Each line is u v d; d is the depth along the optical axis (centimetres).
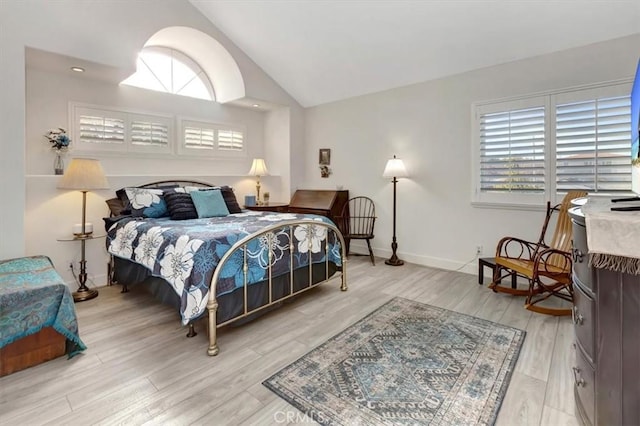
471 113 378
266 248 257
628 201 176
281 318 265
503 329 242
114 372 190
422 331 240
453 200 400
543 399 164
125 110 398
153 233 265
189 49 452
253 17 398
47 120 341
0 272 224
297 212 506
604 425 122
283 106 532
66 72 343
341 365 196
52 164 345
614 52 289
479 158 374
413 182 436
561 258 284
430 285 348
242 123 534
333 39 394
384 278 375
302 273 295
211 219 333
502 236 364
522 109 341
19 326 187
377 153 472
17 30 267
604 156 297
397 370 191
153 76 435
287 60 459
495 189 364
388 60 400
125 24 333
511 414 154
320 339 229
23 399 166
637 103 163
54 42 287
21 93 269
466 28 324
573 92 310
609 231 113
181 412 157
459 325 250
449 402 163
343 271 331
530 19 296
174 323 258
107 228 338
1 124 261
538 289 291
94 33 311
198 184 449
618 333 117
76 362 201
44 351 201
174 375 187
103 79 368
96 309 287
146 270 275
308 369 192
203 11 411
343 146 513
